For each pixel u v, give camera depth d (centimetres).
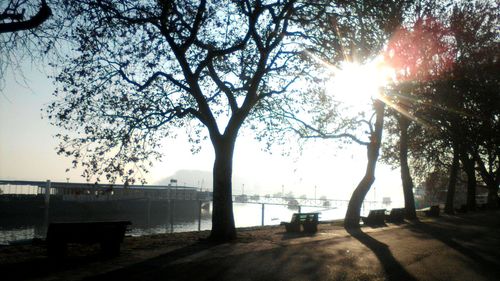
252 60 1856
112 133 1619
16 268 993
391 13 1723
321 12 1667
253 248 1412
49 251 1133
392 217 2969
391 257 1348
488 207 5281
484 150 4050
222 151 1652
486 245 1717
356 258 1307
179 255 1235
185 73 1620
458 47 2673
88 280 886
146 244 1477
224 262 1143
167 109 1689
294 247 1474
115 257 1180
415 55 2452
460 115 2927
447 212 4162
